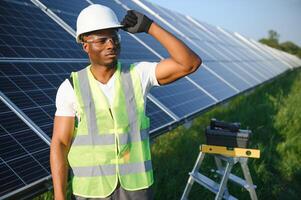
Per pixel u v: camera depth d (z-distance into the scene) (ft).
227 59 62.13
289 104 47.55
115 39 9.69
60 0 31.14
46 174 14.01
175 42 9.59
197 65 9.88
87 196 10.25
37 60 20.94
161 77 10.27
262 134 34.99
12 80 17.76
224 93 39.42
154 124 21.98
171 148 28.89
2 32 20.99
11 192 12.30
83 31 9.43
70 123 10.19
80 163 10.24
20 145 14.52
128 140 10.20
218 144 17.75
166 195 21.86
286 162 28.32
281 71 101.50
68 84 10.14
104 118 10.03
